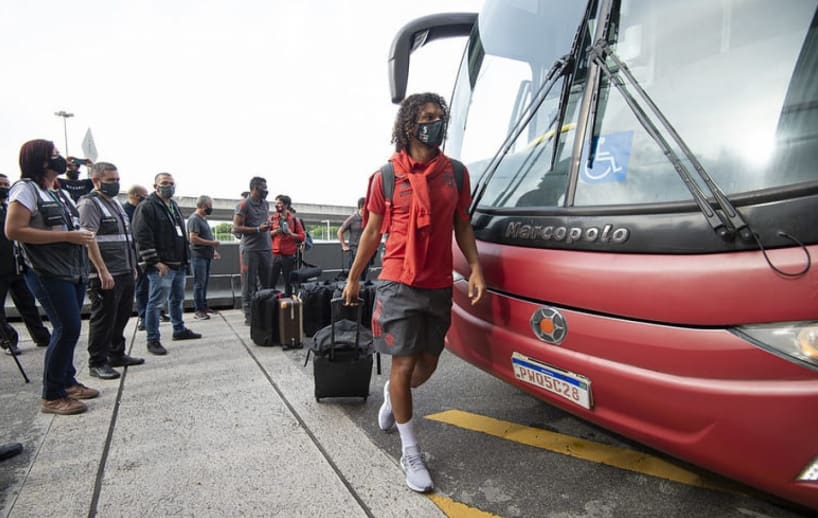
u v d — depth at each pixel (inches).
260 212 234.7
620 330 64.8
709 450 59.4
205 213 244.5
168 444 99.9
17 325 229.5
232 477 86.9
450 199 80.7
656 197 65.4
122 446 98.8
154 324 172.4
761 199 53.7
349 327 125.8
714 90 64.2
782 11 60.5
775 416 52.8
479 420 111.7
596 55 77.9
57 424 109.7
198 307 243.0
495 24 117.3
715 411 57.0
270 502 79.0
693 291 57.7
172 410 118.2
